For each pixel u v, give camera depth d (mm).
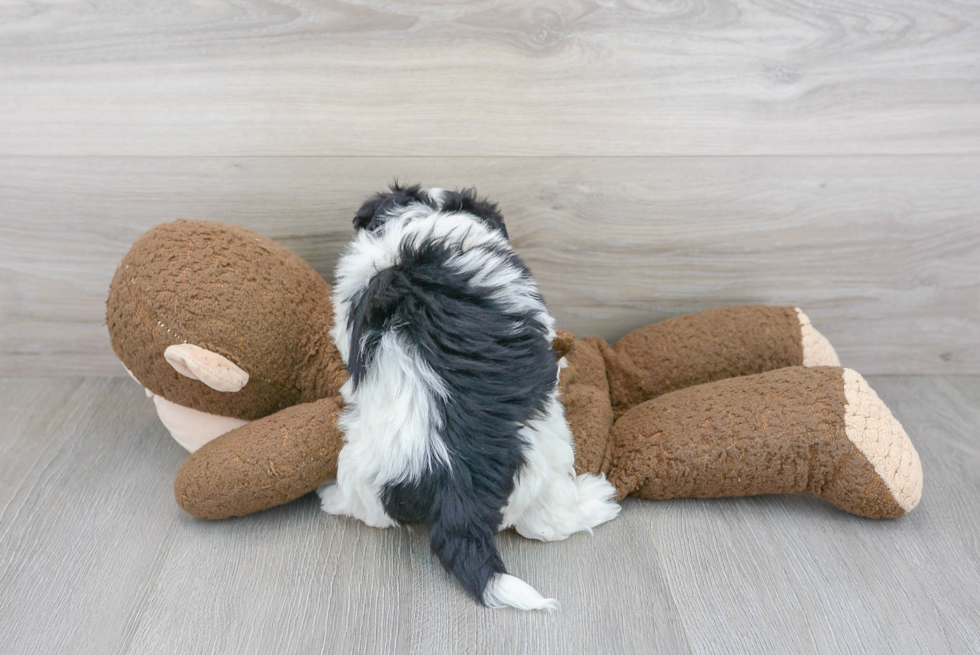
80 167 1151
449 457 844
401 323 842
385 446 858
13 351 1310
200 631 827
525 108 1135
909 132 1181
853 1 1092
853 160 1197
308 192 1179
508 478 861
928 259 1281
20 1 1040
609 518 999
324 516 1014
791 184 1212
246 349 953
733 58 1118
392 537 976
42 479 1074
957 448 1172
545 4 1069
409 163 1166
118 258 1230
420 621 844
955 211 1241
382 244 922
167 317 933
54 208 1183
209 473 923
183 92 1104
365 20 1065
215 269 953
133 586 888
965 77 1148
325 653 801
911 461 968
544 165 1177
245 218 1197
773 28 1103
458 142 1154
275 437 931
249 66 1090
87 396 1288
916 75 1144
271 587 889
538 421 900
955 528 1001
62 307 1273
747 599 879
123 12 1051
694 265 1273
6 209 1179
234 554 940
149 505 1028
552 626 836
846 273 1291
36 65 1080
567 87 1123
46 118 1115
